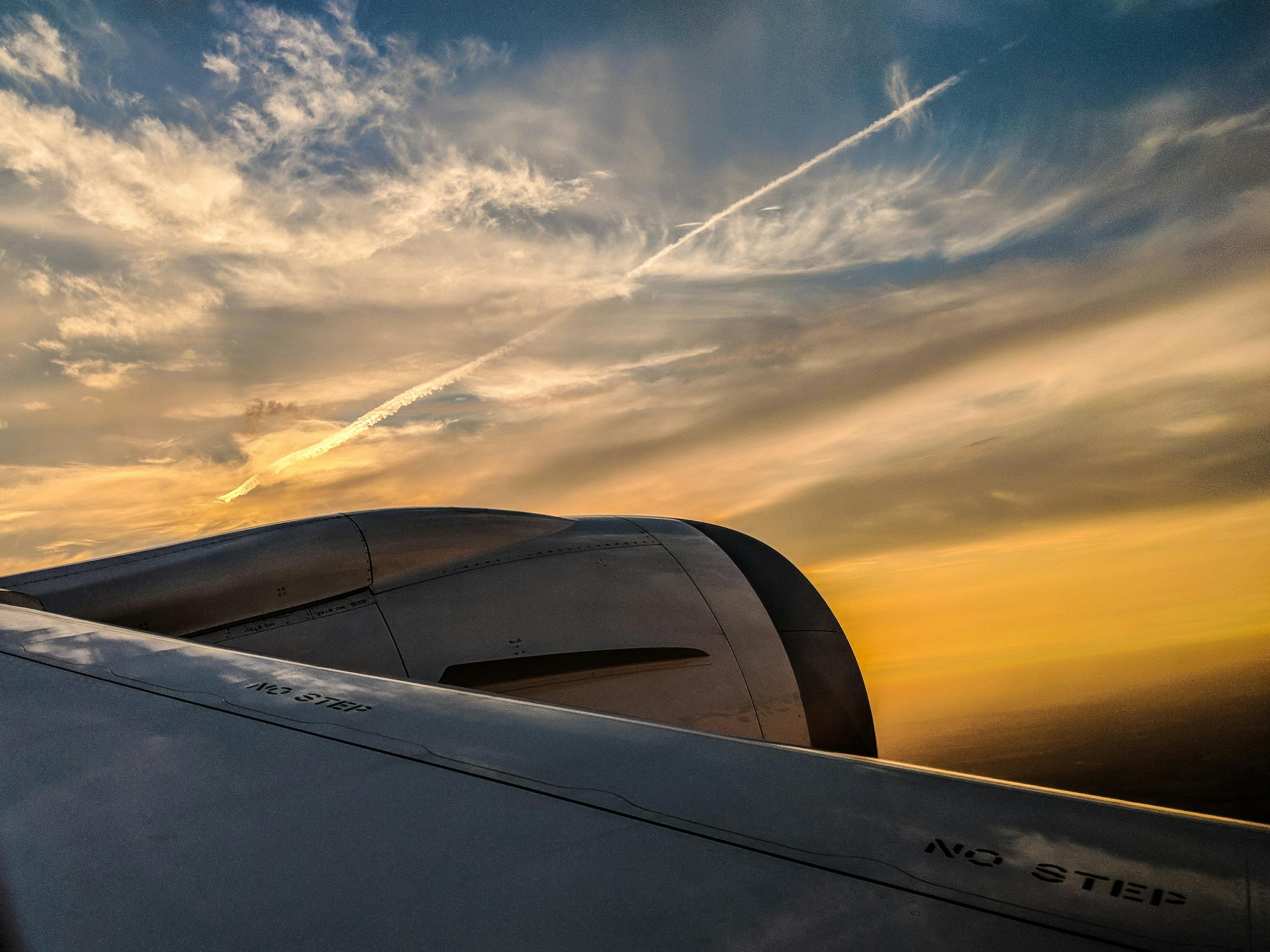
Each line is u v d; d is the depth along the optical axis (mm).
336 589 6527
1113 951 889
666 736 1776
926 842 1188
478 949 1017
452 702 2135
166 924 1181
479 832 1349
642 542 7797
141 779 1746
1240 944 877
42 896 1310
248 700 2246
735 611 7180
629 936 1008
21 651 2924
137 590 6004
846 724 6938
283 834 1426
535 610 6738
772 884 1101
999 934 941
